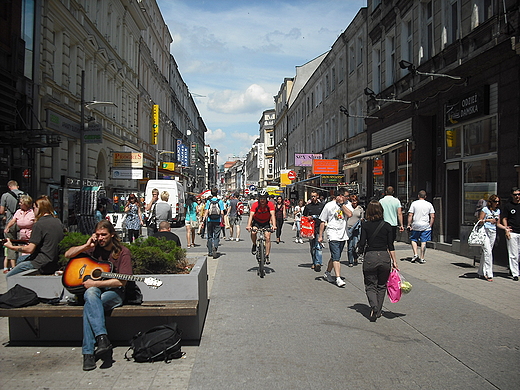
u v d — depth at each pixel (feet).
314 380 14.35
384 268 21.17
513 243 30.58
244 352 16.93
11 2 49.37
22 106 52.16
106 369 15.19
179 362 15.89
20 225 28.76
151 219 44.65
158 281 16.56
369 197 77.00
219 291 27.48
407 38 60.13
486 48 39.34
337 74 102.78
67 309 16.17
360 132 84.43
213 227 42.47
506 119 36.96
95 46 79.92
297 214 60.54
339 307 23.71
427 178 54.90
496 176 39.17
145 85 132.16
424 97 52.13
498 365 15.62
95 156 82.99
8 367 15.26
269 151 274.16
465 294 26.63
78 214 58.59
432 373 14.94
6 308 16.30
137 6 110.22
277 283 30.09
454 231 47.39
